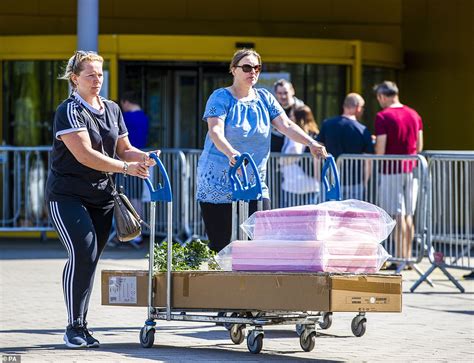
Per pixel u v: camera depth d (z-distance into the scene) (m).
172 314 12.18
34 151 26.58
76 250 12.02
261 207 12.47
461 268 18.83
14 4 31.23
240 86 13.52
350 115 21.45
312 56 28.62
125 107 25.83
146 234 26.59
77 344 12.10
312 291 11.11
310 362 11.23
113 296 12.58
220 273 11.80
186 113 29.09
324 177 12.94
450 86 28.94
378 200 20.66
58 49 28.16
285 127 13.59
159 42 27.94
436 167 19.64
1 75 28.41
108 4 31.67
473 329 13.88
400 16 32.16
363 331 13.19
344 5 32.38
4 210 26.73
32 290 17.73
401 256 20.34
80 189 12.16
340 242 11.32
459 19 28.33
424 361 11.34
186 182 24.67
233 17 32.12
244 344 12.60
